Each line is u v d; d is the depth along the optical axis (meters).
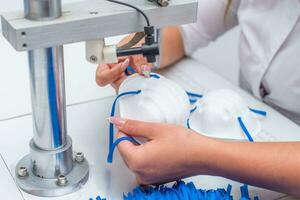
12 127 0.68
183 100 0.61
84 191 0.56
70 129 0.68
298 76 0.84
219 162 0.54
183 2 0.52
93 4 0.50
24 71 0.84
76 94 0.77
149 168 0.54
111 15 0.48
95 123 0.70
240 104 0.68
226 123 0.65
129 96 0.60
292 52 0.83
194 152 0.54
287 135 0.69
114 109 0.62
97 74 0.71
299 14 0.82
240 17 0.93
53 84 0.50
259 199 0.57
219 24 0.99
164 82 0.61
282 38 0.84
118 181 0.58
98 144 0.65
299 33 0.82
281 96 0.88
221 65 1.59
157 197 0.53
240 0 0.96
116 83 0.70
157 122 0.57
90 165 0.61
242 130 0.65
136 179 0.58
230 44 1.52
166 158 0.53
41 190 0.54
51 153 0.54
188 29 0.91
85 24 0.46
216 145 0.54
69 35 0.46
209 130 0.65
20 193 0.55
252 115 0.70
